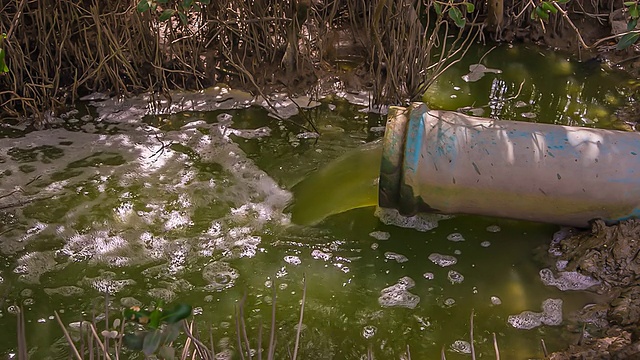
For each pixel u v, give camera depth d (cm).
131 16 474
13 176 411
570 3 543
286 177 417
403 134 375
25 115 458
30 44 479
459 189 369
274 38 497
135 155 431
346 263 364
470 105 481
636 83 502
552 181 361
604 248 357
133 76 481
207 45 505
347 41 514
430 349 319
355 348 319
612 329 324
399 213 390
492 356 316
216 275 354
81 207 391
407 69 477
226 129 456
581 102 485
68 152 432
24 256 362
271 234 379
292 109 475
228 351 313
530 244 376
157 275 354
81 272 354
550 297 344
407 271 360
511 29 550
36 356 310
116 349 239
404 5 475
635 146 365
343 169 423
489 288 350
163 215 388
